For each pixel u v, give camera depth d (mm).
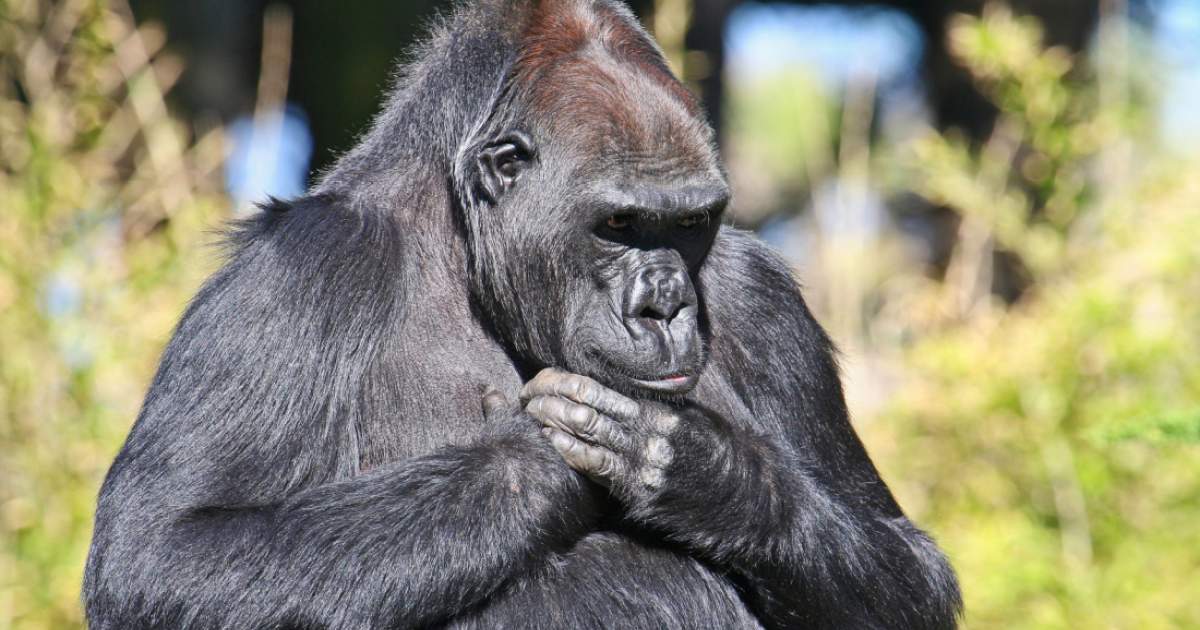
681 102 19016
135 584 17719
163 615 17562
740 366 21016
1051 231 37406
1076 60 53594
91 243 34969
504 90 19344
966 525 33875
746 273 21328
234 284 18938
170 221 36094
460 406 19641
